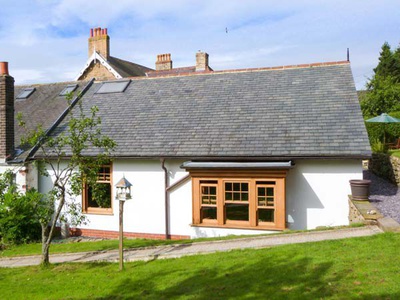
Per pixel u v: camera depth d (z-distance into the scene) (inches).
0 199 609.6
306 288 276.1
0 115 681.6
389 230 378.0
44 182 674.8
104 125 695.7
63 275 398.9
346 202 526.0
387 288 254.1
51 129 717.9
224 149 570.3
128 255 458.9
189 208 593.0
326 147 529.3
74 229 660.7
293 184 547.5
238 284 304.7
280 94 674.2
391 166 701.9
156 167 610.9
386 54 2190.0
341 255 331.6
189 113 679.7
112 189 634.2
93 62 1333.7
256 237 458.9
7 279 402.3
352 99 612.1
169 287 320.8
